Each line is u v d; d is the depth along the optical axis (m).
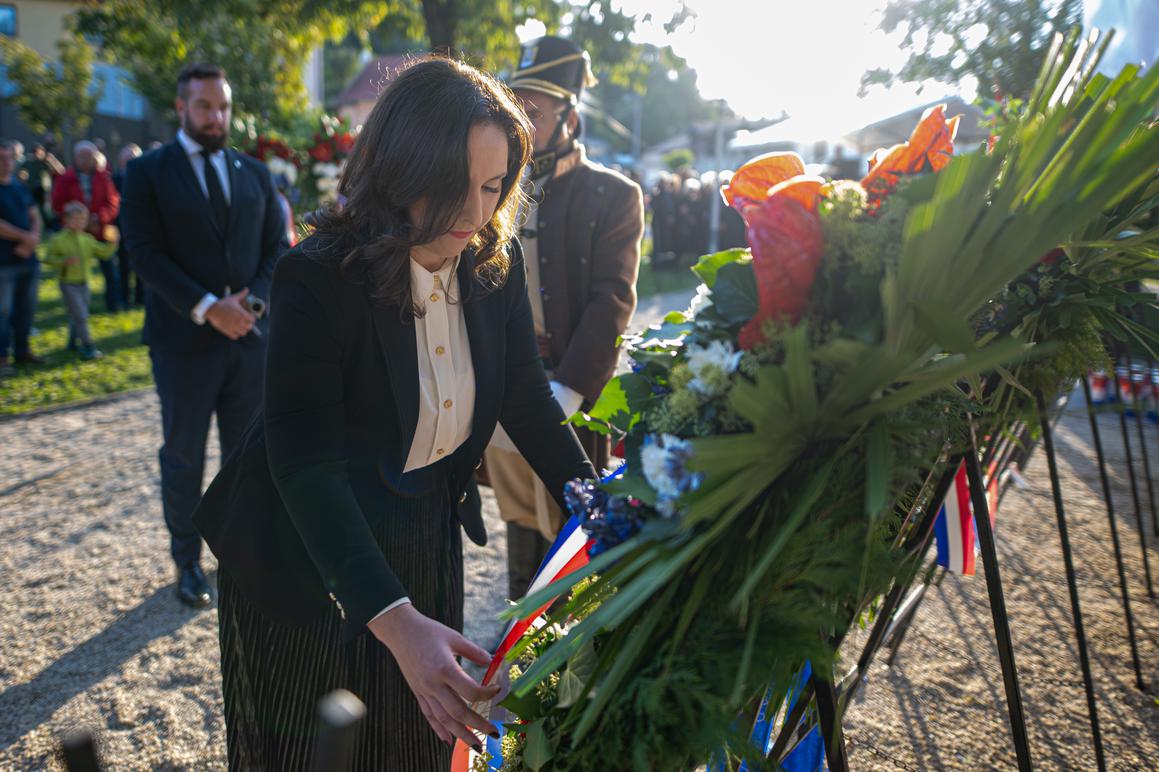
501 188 1.31
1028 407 1.42
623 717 0.96
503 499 2.65
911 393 0.88
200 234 3.12
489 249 1.44
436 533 1.53
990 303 1.18
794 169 1.04
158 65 14.16
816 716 1.35
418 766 1.53
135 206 3.10
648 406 1.09
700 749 0.90
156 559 3.63
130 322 9.88
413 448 1.46
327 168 6.19
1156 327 1.38
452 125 1.17
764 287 0.90
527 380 1.60
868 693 2.57
